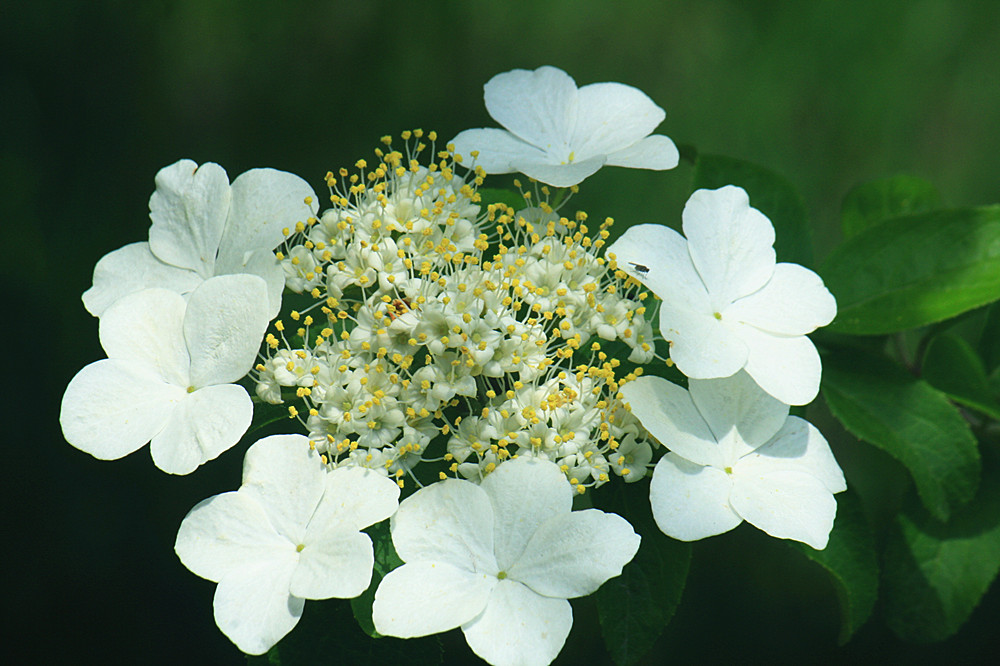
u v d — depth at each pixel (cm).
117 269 44
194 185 44
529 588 42
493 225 45
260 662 42
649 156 45
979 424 49
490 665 41
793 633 58
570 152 46
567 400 43
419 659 42
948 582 47
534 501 42
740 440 43
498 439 43
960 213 46
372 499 42
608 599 43
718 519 42
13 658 57
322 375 43
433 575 42
